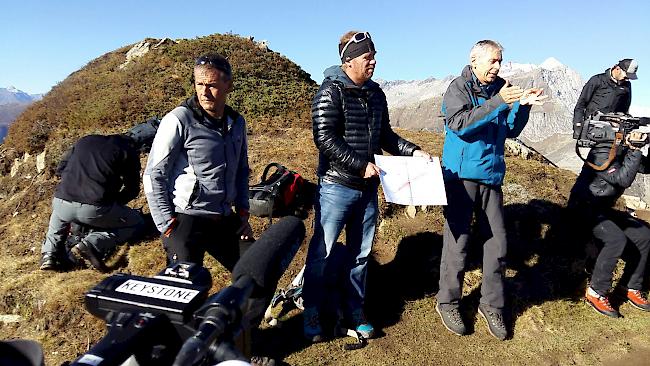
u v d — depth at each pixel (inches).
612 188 195.2
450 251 177.0
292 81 706.8
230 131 139.1
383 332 177.2
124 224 224.1
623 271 223.0
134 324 46.3
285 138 410.3
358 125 152.9
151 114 515.2
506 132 172.7
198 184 132.5
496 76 161.2
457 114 158.4
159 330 47.1
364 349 165.8
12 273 222.7
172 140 126.5
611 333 183.9
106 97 567.5
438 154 339.0
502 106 146.5
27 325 186.2
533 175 309.9
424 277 217.5
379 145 173.2
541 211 268.4
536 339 178.7
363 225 167.6
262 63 744.3
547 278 219.1
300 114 535.8
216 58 126.1
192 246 133.4
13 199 348.5
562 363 165.8
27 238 263.0
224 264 151.3
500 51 154.6
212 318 40.1
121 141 218.7
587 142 204.1
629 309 202.5
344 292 182.7
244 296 45.4
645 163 194.7
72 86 655.8
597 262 196.5
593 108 239.8
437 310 189.0
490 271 177.8
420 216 264.4
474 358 165.6
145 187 127.9
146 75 655.1
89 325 179.3
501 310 181.0
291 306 185.8
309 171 310.2
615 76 231.1
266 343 165.3
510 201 278.1
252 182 297.6
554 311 196.1
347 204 158.2
